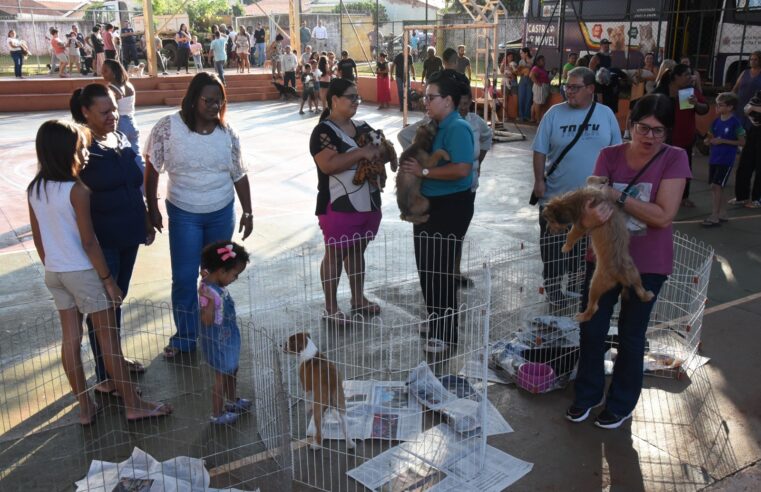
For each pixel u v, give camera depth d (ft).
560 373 14.84
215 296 12.06
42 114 68.03
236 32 114.32
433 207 15.52
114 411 13.41
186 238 15.12
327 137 16.33
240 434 12.62
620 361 12.64
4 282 20.59
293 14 92.48
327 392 11.55
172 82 79.41
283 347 11.70
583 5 59.26
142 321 17.76
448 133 14.97
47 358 15.47
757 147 29.12
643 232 11.95
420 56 100.27
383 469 11.28
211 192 15.10
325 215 17.19
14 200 31.63
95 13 102.22
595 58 52.13
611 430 12.80
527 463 11.60
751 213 28.89
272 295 19.57
